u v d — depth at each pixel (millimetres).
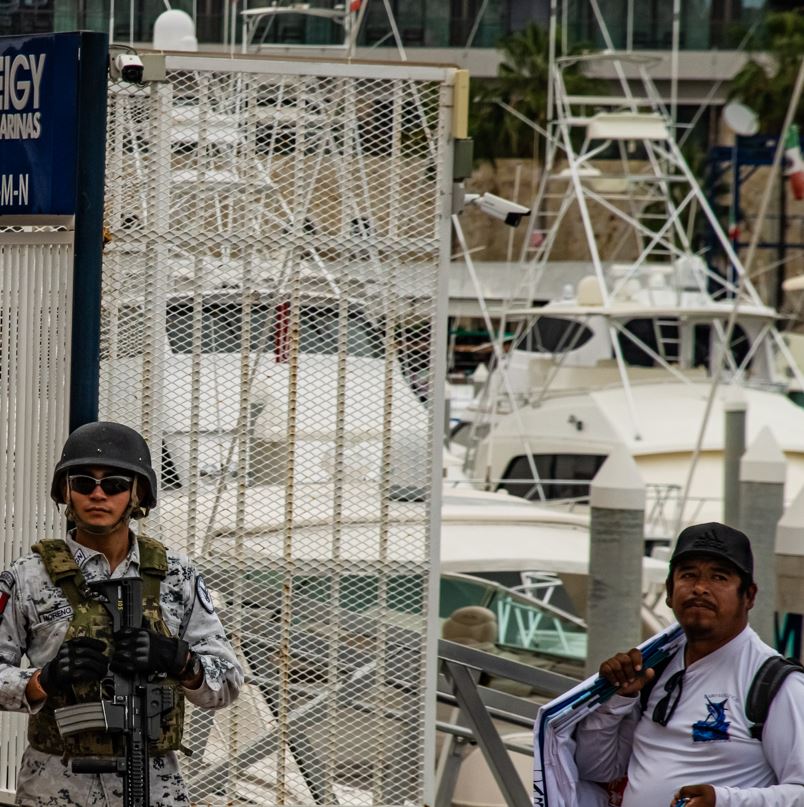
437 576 18172
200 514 17984
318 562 18047
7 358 17594
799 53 123812
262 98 18125
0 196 17703
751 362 59625
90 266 17188
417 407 18297
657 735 13695
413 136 18344
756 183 116500
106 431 13242
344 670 18078
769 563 33906
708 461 50688
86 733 12734
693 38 124812
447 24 111562
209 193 18047
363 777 18031
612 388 55844
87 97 17109
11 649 12953
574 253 114000
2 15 40594
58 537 17312
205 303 18047
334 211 18266
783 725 13203
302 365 18234
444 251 18344
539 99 116312
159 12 44969
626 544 26109
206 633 13453
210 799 17812
